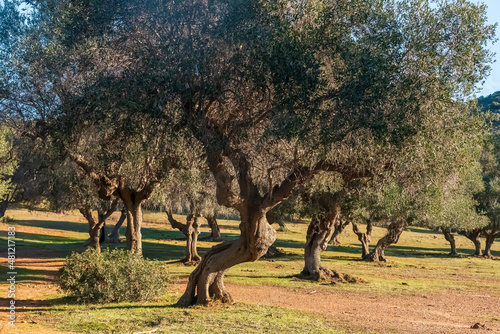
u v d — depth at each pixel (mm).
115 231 47375
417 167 11781
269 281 22469
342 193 22609
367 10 10750
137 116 11164
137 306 14062
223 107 11383
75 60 11531
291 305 15820
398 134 9984
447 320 14586
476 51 10953
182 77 10766
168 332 10312
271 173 12273
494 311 17031
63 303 14508
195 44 10875
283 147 11055
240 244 13133
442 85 10562
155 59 10930
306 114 10039
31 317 11891
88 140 12711
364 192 21938
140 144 12508
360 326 12336
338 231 55406
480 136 11703
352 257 40031
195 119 11211
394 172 11969
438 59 10703
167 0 11227
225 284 21156
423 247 60312
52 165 16391
